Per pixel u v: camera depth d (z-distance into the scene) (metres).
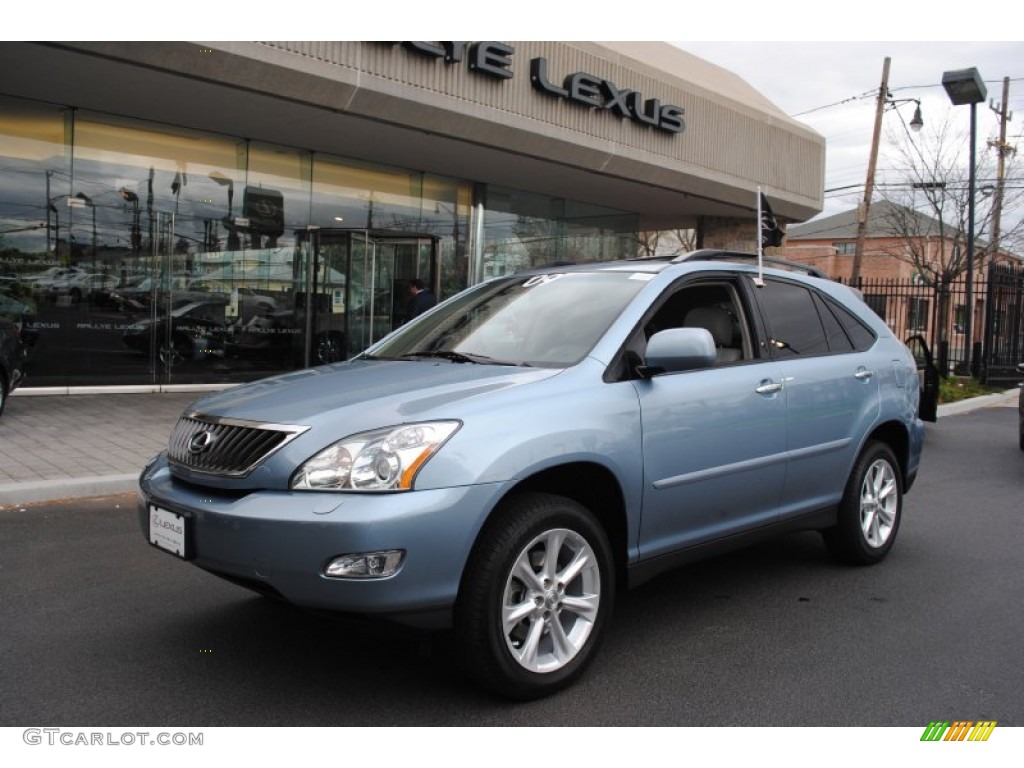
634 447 3.77
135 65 9.50
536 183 16.17
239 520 3.14
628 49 15.21
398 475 3.09
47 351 11.77
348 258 14.41
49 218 11.65
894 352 5.62
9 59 9.38
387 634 3.17
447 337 4.53
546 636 3.56
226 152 13.09
